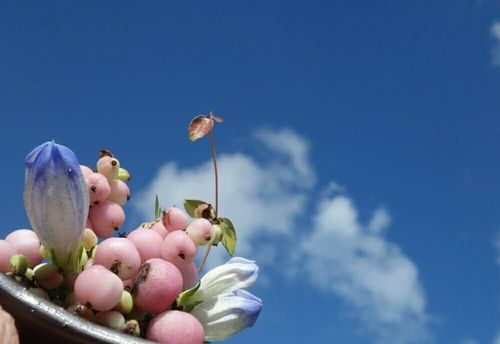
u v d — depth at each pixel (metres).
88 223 0.30
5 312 0.23
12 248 0.27
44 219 0.27
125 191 0.31
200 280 0.29
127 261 0.27
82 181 0.27
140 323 0.28
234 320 0.29
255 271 0.30
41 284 0.27
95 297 0.26
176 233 0.29
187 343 0.27
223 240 0.32
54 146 0.27
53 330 0.25
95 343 0.25
